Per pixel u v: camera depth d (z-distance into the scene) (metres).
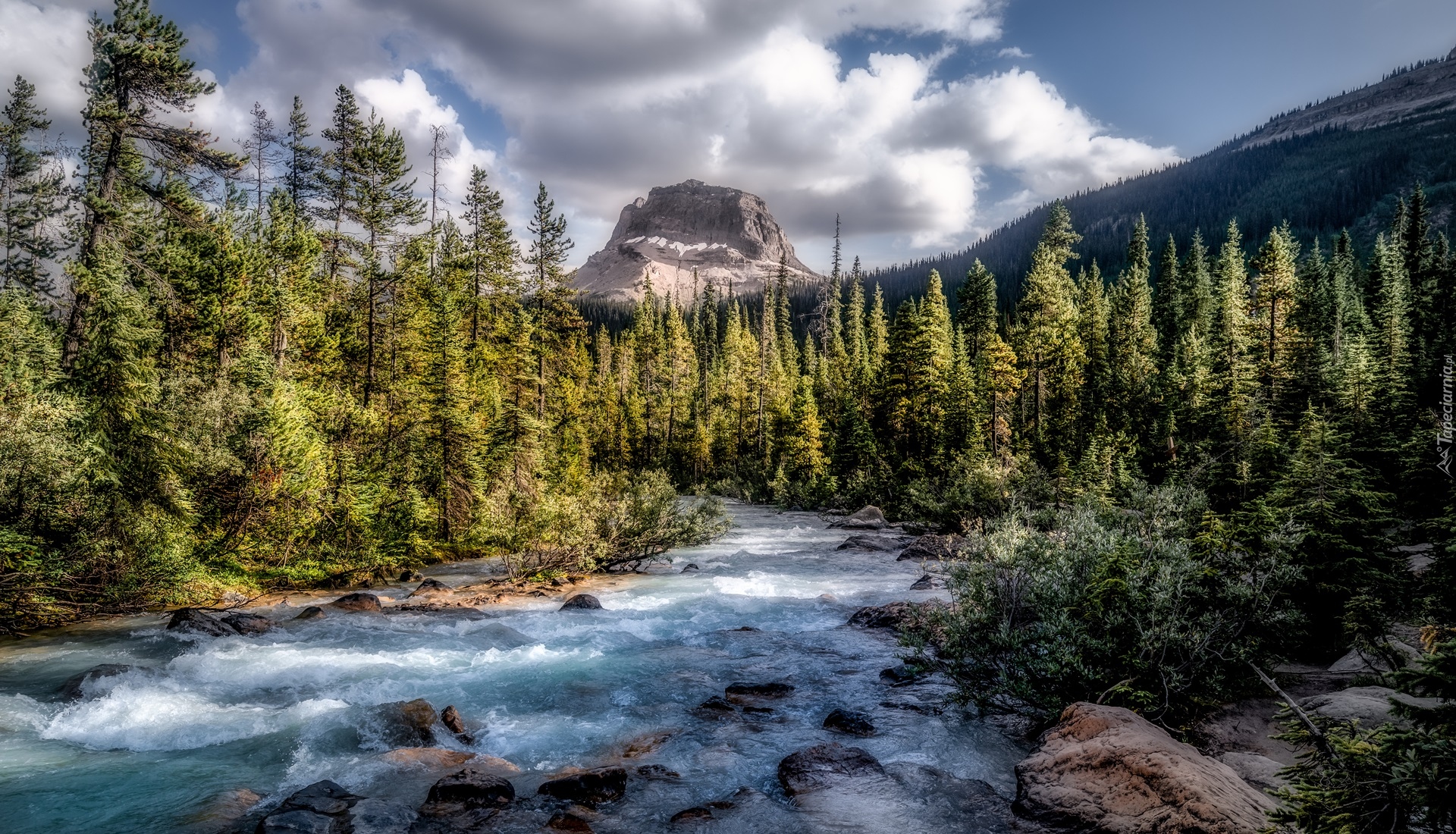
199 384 23.66
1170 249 87.12
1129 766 6.98
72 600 17.47
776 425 79.44
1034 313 58.62
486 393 39.56
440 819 7.31
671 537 26.31
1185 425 50.84
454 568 26.98
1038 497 34.72
